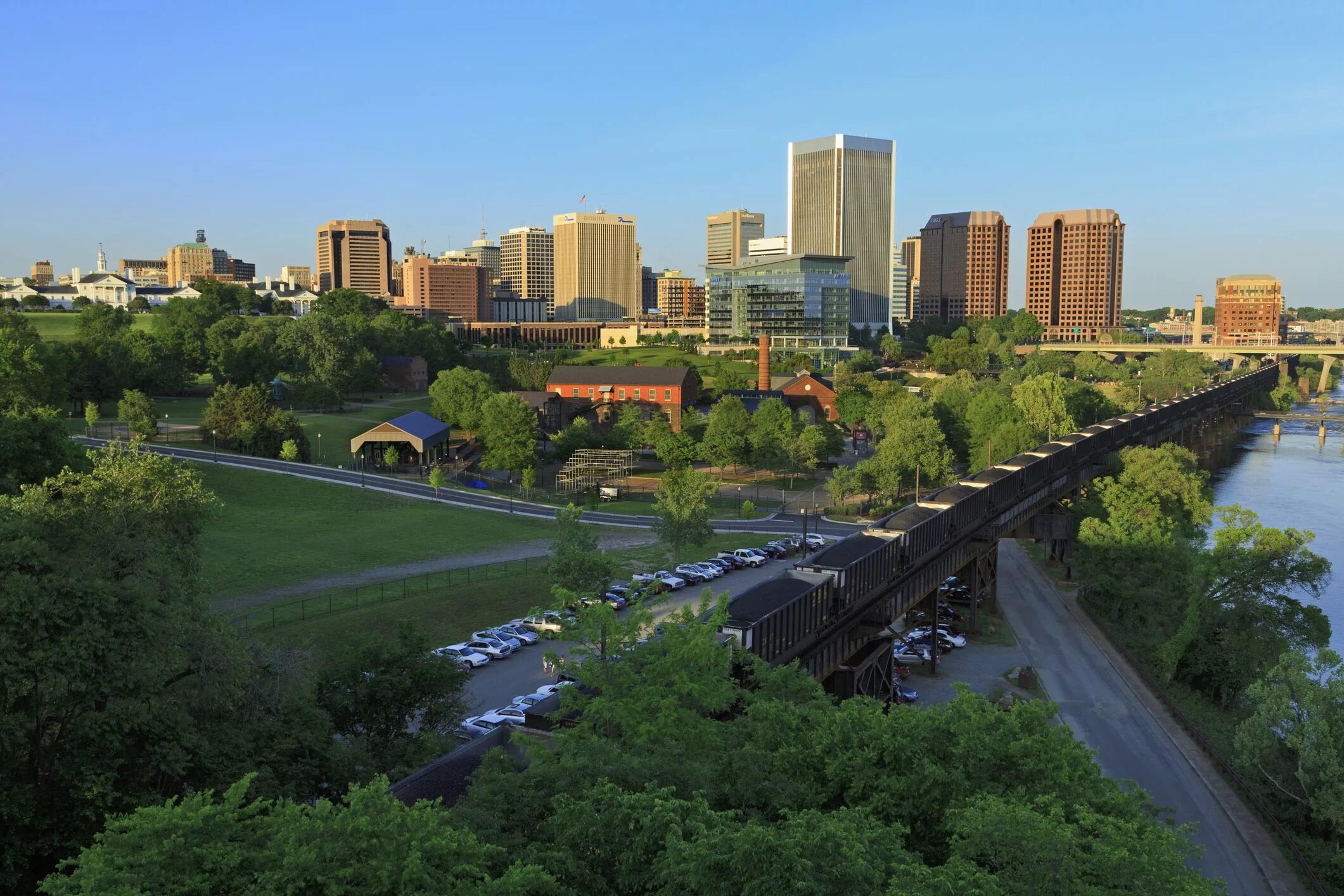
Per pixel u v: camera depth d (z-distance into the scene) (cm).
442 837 2536
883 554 6938
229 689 4322
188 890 2405
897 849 2877
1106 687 7675
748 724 4069
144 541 5212
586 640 4416
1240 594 8750
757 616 5362
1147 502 10488
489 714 6144
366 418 19425
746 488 16275
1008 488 10275
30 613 3375
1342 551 12975
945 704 3806
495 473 16788
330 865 2439
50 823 3381
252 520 11169
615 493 14600
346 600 8531
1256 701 6631
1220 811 5666
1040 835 2766
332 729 4766
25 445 7550
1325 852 5162
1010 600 10119
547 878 2578
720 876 2616
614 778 3259
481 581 9381
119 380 18288
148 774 3656
